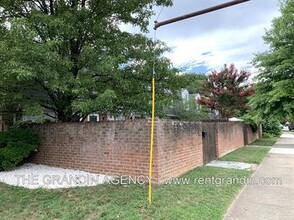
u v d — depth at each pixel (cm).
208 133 1111
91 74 836
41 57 672
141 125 713
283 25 1477
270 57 1542
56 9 859
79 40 880
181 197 557
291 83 1420
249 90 2103
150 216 451
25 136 845
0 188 629
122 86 821
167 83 903
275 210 514
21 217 459
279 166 1039
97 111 858
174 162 764
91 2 864
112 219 441
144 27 945
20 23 652
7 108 888
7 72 664
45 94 906
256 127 2514
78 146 821
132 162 721
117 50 832
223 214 482
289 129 5134
